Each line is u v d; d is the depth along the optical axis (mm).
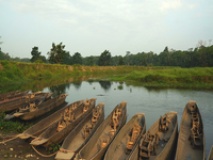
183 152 11969
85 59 128000
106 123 15477
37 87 40688
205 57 77438
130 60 146000
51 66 66500
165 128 14617
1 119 18031
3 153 12289
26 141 13375
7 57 94562
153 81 46344
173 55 110062
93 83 48844
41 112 20031
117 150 12391
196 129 13508
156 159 9992
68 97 31047
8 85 41062
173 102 27422
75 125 15891
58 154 10797
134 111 22969
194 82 43688
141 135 13109
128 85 43906
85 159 10883
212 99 29266
